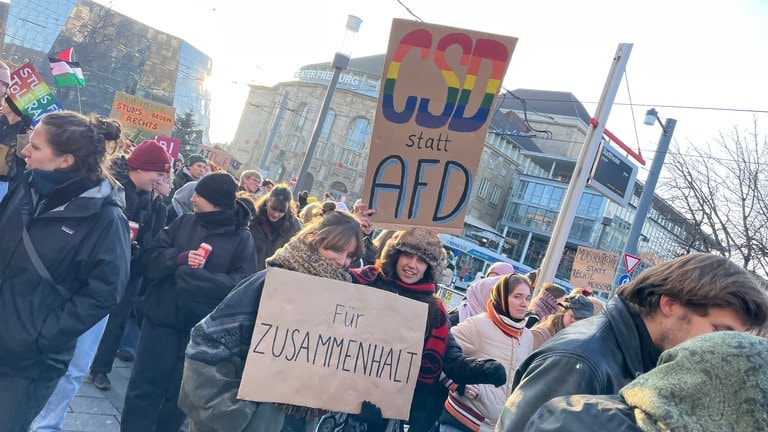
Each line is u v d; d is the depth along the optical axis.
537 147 81.62
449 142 3.21
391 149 3.21
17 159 4.32
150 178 4.29
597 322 1.81
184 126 59.28
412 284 2.90
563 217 7.35
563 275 62.38
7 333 2.49
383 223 3.24
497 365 2.85
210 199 3.65
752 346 1.20
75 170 2.65
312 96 67.50
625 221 64.69
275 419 2.29
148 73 64.19
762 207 13.84
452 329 3.64
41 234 2.58
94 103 59.84
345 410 2.42
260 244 4.59
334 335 2.40
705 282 1.63
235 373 2.27
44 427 3.28
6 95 4.55
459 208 3.24
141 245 4.58
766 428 1.13
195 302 3.50
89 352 3.42
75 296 2.64
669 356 1.32
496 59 3.17
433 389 3.06
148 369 3.52
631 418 1.32
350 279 2.54
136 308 3.73
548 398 1.67
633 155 9.05
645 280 1.77
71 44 59.25
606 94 7.37
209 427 2.18
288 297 2.32
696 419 1.18
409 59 3.15
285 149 68.00
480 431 3.37
